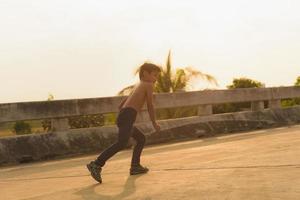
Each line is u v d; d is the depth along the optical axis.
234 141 9.47
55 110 9.19
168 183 5.16
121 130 5.88
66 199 4.82
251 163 6.01
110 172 6.46
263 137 9.76
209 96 11.64
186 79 15.54
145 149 9.44
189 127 11.11
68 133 9.38
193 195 4.42
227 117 12.00
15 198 5.15
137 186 5.16
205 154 7.56
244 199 4.09
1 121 8.57
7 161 8.52
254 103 12.88
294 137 9.16
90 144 9.55
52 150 9.02
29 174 7.12
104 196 4.78
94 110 9.65
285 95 13.51
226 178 5.12
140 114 10.41
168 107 10.86
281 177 4.89
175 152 8.33
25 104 8.83
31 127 12.00
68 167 7.57
